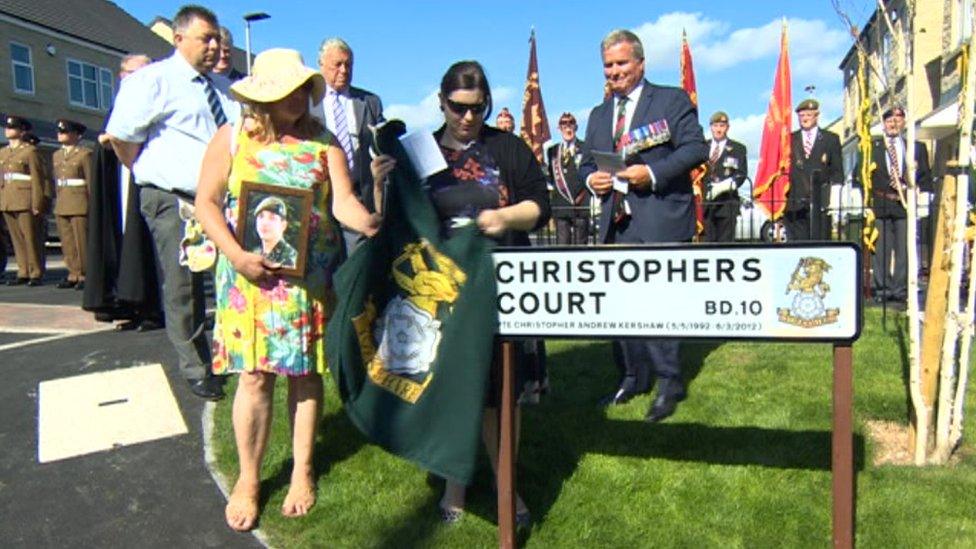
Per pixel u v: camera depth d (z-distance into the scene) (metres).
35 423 4.48
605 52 4.35
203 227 3.17
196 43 4.59
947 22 14.66
